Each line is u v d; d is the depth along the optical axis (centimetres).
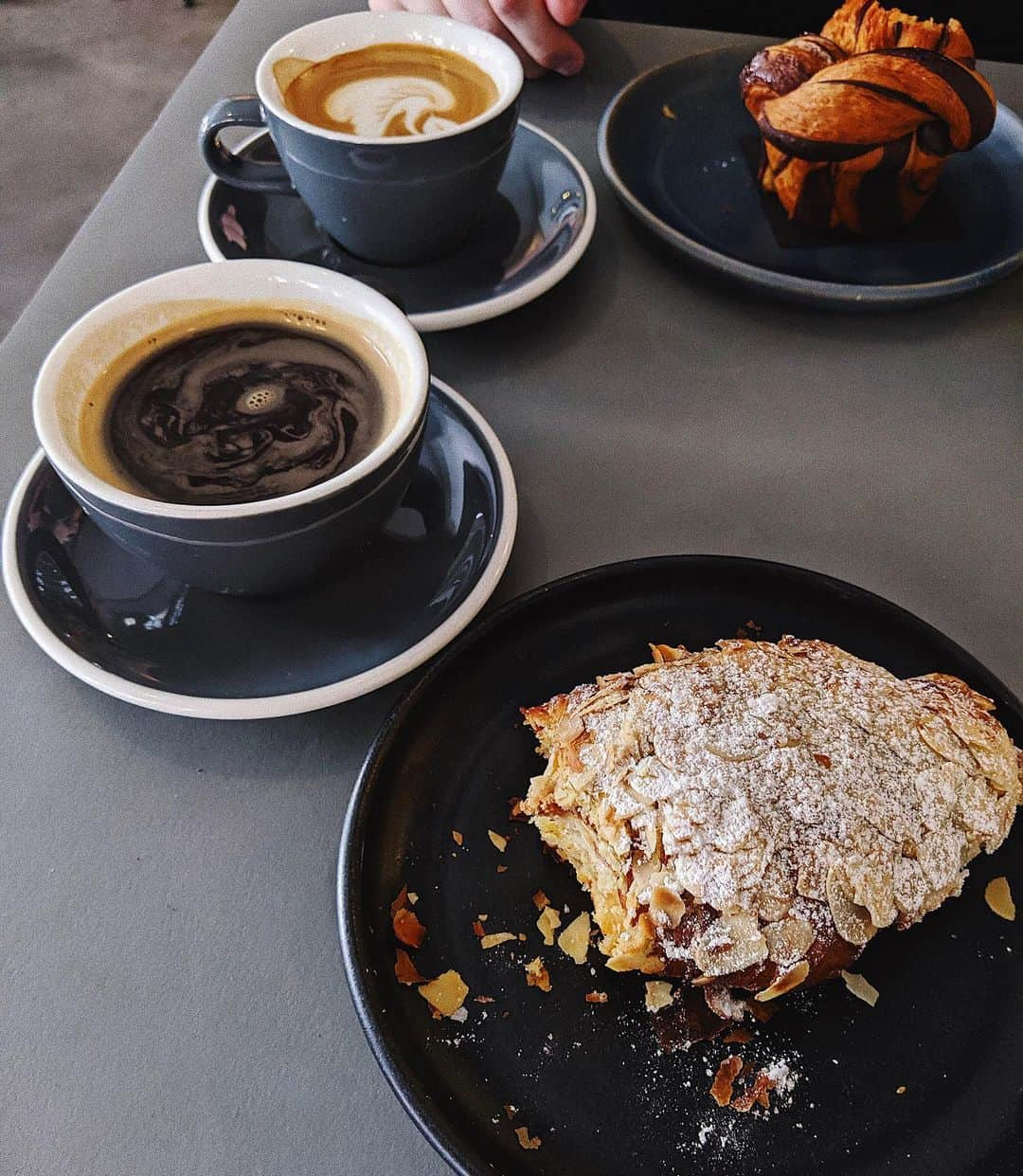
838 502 38
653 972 28
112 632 33
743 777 29
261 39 56
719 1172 26
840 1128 27
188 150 50
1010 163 47
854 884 28
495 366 42
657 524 37
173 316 35
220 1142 27
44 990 28
